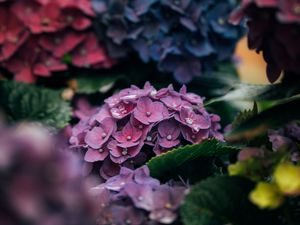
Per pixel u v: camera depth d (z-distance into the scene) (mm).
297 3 478
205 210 542
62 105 851
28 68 904
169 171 635
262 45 562
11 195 396
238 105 957
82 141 660
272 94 563
